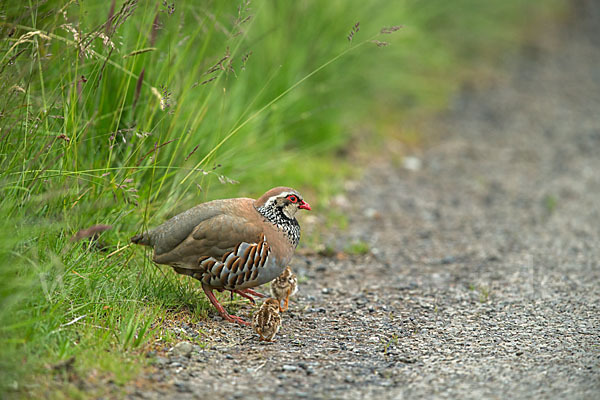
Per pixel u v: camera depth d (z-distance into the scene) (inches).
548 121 922.1
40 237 349.7
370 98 862.5
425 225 603.5
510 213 633.6
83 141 421.7
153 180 441.1
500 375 321.1
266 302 373.1
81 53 382.3
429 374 323.9
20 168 362.3
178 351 334.3
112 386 294.5
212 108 529.3
